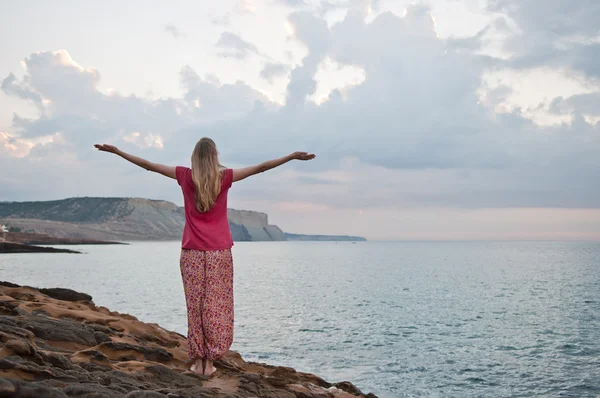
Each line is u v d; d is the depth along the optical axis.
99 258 93.25
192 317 4.92
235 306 26.61
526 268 68.75
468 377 12.15
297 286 40.47
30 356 3.19
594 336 17.97
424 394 10.73
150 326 7.49
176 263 76.44
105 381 3.31
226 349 4.98
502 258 111.62
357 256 129.62
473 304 28.19
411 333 18.39
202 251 4.85
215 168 4.77
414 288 38.78
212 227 4.88
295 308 25.92
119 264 71.38
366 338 17.27
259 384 4.80
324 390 5.98
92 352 4.29
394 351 15.05
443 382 11.67
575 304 28.08
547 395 10.78
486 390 11.09
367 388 11.06
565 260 97.25
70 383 2.92
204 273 4.88
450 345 16.14
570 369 13.01
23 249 119.69
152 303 25.95
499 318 22.55
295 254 146.88
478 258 112.00
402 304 28.12
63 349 4.67
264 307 26.28
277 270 65.94
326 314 23.59
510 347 15.88
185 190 4.85
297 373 7.23
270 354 14.48
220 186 4.80
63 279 42.09
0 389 2.14
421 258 114.19
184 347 7.13
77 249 154.25
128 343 5.40
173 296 29.56
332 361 13.66
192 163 4.82
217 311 4.91
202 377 4.67
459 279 48.66
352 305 27.52
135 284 38.34
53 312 6.75
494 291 36.12
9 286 9.93
